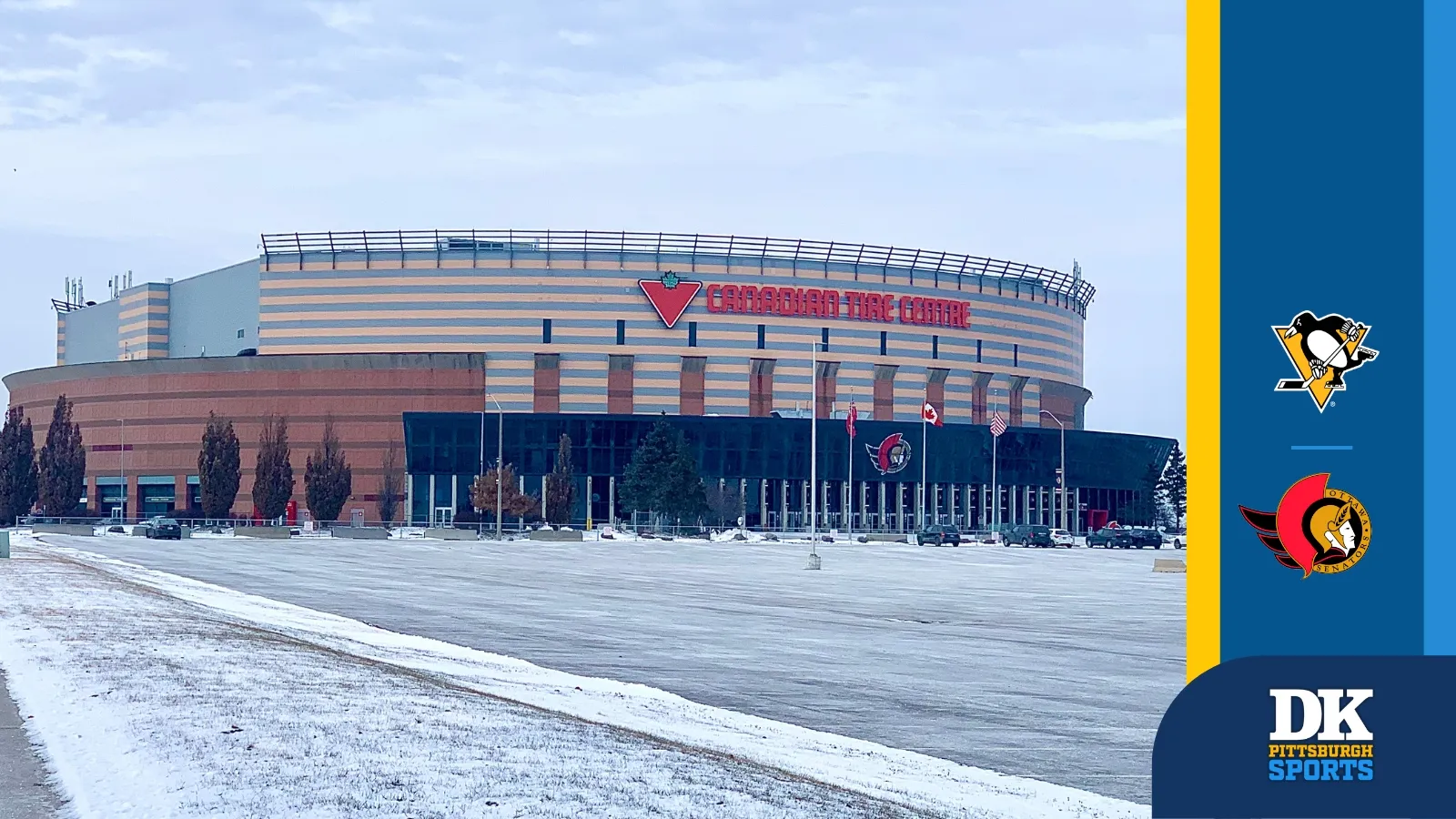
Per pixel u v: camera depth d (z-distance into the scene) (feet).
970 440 467.52
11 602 99.09
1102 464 501.97
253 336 482.28
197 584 146.82
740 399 459.73
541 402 452.35
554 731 50.29
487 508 399.03
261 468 422.00
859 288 473.67
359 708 53.01
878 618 124.77
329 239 463.83
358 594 145.07
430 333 456.04
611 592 155.94
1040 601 150.71
